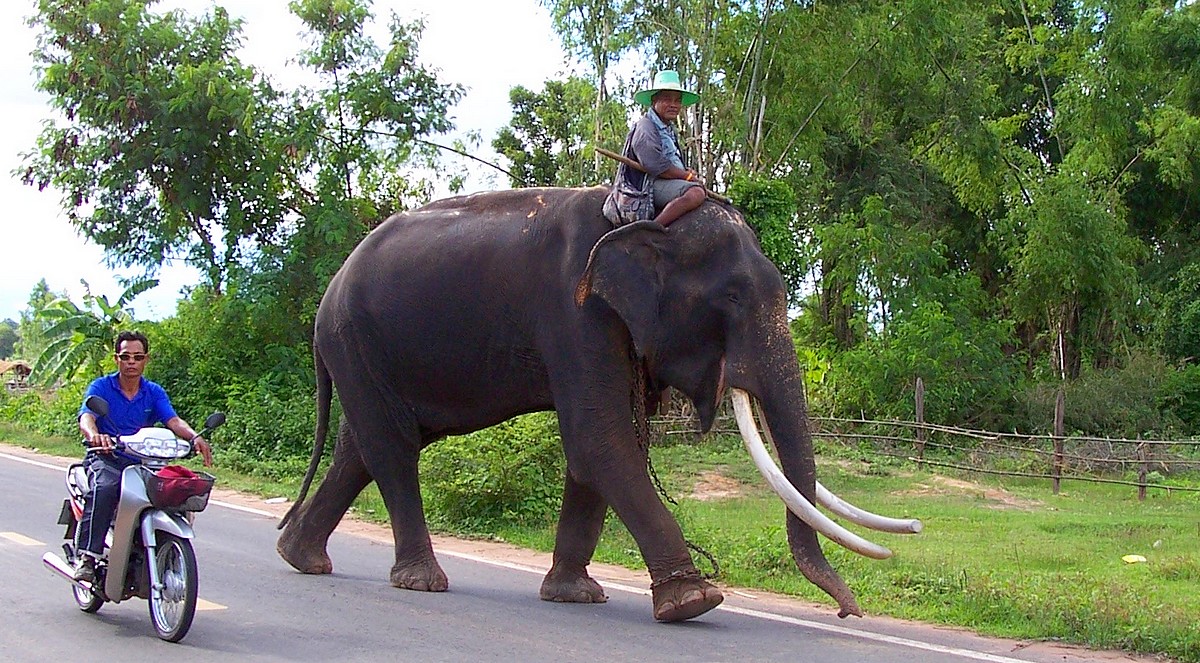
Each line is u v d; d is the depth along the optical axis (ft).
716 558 29.78
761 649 19.62
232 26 71.05
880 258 80.28
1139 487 50.83
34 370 79.10
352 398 25.68
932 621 23.35
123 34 68.03
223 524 36.06
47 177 70.18
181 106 66.28
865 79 80.28
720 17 69.92
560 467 38.27
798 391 20.33
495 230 23.61
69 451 60.64
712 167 70.90
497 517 36.88
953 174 91.15
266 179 67.67
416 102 69.00
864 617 23.53
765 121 76.07
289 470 51.72
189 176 68.74
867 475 55.72
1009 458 59.47
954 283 84.79
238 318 66.85
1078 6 90.99
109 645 19.24
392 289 24.64
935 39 80.38
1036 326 93.81
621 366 21.94
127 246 70.90
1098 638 21.18
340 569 28.19
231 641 19.65
